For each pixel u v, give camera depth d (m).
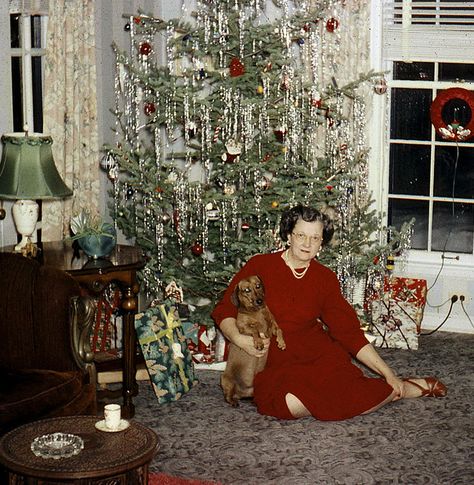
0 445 2.84
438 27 5.62
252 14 5.20
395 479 3.55
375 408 4.20
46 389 3.45
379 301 5.41
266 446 3.88
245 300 4.15
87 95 4.96
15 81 4.84
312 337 4.29
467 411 4.28
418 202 5.89
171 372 4.44
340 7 5.38
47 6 4.68
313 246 4.15
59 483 2.70
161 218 5.00
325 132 5.37
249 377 4.30
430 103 5.78
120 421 2.99
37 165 4.08
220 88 4.95
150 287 5.11
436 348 5.34
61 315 3.65
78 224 4.27
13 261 3.78
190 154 5.10
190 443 3.93
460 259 5.73
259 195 4.91
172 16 5.79
